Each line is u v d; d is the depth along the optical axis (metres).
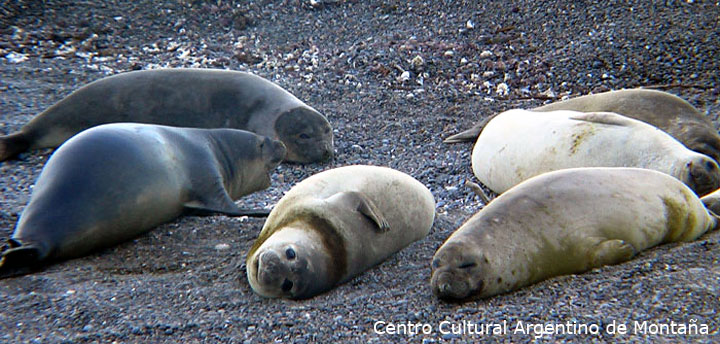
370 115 39.88
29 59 46.66
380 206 21.70
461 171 31.66
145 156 23.77
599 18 49.47
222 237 23.47
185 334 16.45
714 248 19.81
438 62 46.31
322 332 16.39
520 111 30.69
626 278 18.00
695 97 39.19
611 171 21.03
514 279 18.25
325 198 21.16
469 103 41.16
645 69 43.22
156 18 55.06
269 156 29.73
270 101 34.72
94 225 21.91
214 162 26.80
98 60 47.28
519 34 49.22
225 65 47.19
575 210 19.44
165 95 34.31
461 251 17.94
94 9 55.53
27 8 54.53
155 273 20.66
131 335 16.44
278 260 18.12
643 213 20.09
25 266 20.56
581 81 42.78
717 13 48.44
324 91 43.22
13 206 25.73
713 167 24.06
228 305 18.09
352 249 20.16
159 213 24.02
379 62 46.66
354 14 55.75
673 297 16.55
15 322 17.14
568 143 26.33
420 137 36.56
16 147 31.77
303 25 54.53
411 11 55.06
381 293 18.75
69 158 22.55
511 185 28.19
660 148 24.95
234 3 57.50
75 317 17.34
